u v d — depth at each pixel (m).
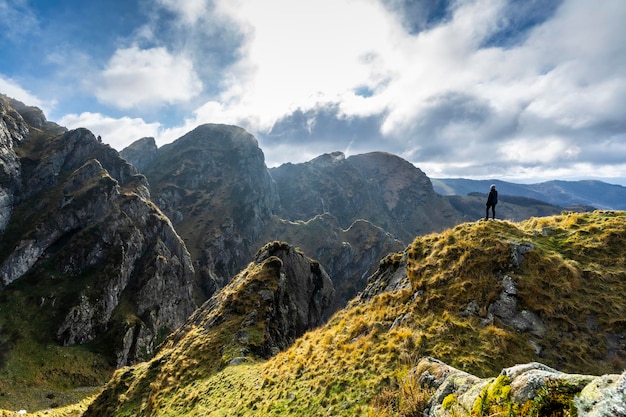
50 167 165.38
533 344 16.45
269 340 39.81
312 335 27.88
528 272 20.16
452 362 15.59
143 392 35.38
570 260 20.78
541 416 6.25
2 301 112.94
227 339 38.78
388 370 16.00
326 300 76.50
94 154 188.12
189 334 46.50
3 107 182.88
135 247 148.38
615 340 16.17
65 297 121.81
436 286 21.69
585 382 6.17
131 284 141.75
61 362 101.94
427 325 18.77
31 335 106.38
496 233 24.08
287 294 54.66
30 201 151.88
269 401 19.25
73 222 144.62
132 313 132.12
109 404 36.56
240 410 20.44
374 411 12.73
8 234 136.12
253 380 24.81
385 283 27.09
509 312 18.33
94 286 129.12
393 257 29.56
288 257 67.88
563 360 15.69
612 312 17.25
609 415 4.98
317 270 77.88
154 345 130.38
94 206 150.75
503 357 15.62
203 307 63.94
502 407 7.19
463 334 17.34
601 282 18.94
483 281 20.41
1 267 120.69
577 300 18.20
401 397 12.11
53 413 70.81
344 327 24.09
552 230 24.98
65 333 111.88
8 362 93.00
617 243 21.14
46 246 135.00
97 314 122.81
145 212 165.75
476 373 14.73
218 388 27.06
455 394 9.55
